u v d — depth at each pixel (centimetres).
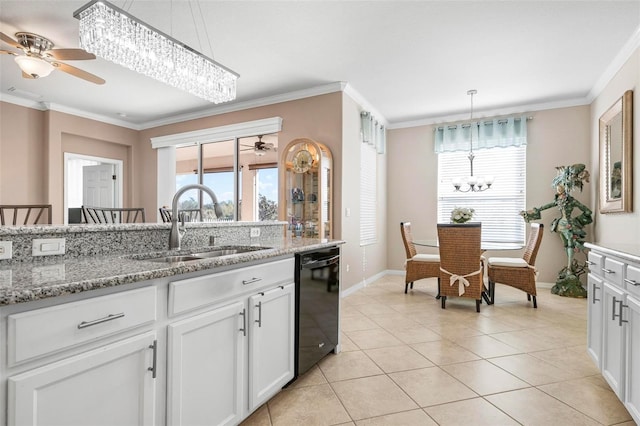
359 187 482
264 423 173
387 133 611
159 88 448
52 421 93
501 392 204
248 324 168
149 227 187
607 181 391
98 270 119
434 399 196
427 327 323
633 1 261
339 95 430
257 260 177
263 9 276
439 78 411
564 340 289
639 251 183
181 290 132
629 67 337
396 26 299
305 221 437
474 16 283
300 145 442
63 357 96
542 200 504
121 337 112
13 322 86
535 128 509
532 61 364
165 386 127
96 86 443
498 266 403
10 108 480
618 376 181
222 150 587
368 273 524
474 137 538
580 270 454
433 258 452
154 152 607
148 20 291
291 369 204
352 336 300
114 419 109
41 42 311
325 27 302
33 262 138
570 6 268
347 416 179
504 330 314
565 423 173
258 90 452
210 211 573
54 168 511
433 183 577
